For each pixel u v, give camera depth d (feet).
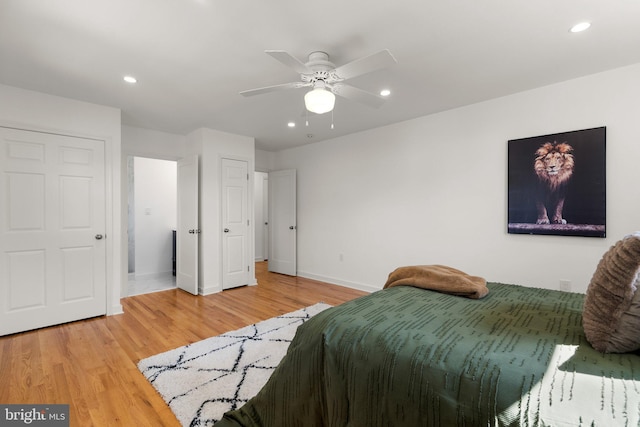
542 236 9.37
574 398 2.54
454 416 2.87
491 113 10.27
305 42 6.72
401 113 11.66
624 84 8.00
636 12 5.73
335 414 3.78
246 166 15.21
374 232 13.84
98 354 7.73
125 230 13.12
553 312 4.76
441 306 5.06
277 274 18.21
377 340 3.80
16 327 9.05
